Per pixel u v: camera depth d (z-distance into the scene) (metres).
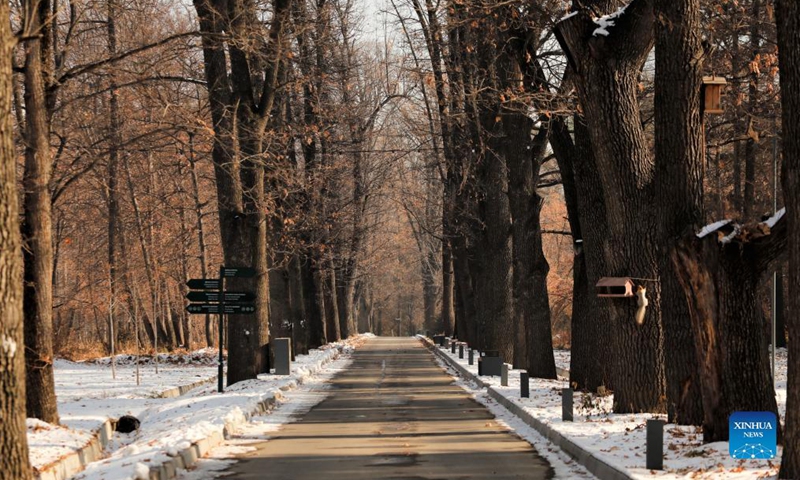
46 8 18.11
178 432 17.08
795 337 11.18
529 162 32.97
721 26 23.72
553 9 22.55
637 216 19.95
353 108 49.91
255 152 31.06
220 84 29.73
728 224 14.66
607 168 20.06
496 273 40.78
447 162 44.94
